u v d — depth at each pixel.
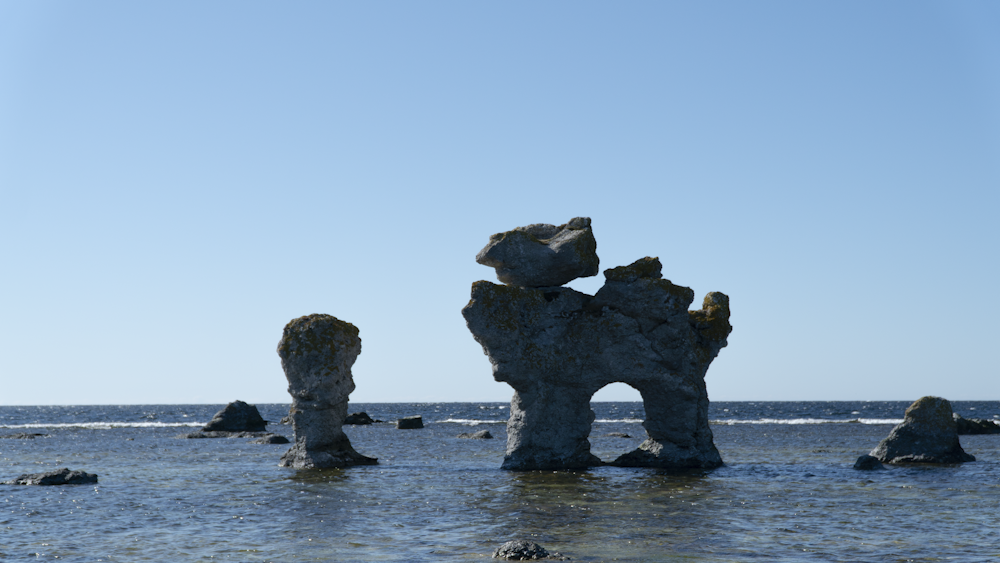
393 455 55.91
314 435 45.53
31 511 29.75
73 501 32.28
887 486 34.84
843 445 63.34
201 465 48.16
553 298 41.44
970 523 25.92
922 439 46.44
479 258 41.78
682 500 30.77
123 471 44.75
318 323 45.47
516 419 41.59
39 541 24.02
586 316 41.03
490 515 27.80
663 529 24.94
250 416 90.62
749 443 66.31
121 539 24.25
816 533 24.25
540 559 20.53
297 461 45.34
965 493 32.72
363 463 47.12
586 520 26.58
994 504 29.89
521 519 26.88
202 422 143.88
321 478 39.47
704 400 41.66
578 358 40.66
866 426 99.19
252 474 41.88
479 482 36.72
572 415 41.31
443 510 29.06
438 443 70.69
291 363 45.31
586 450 41.69
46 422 147.62
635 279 40.47
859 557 20.91
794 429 91.69
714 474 39.00
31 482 37.91
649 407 41.75
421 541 23.50
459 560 20.73
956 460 45.69
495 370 40.22
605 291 40.69
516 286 41.22
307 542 23.55
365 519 27.42
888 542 22.88
